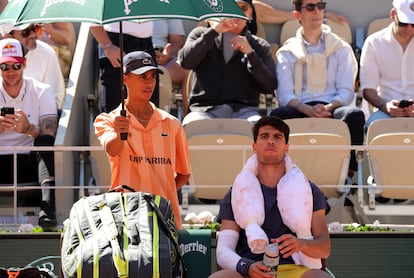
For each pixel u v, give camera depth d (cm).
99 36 3192
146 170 2336
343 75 3253
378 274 2523
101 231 2072
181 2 2162
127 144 2336
